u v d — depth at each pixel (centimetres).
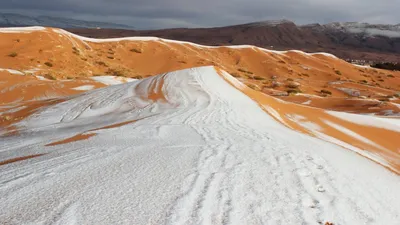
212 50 13312
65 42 9694
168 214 463
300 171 775
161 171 684
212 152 917
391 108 5731
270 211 511
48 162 762
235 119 2086
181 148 970
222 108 2567
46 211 449
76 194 521
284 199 572
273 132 1595
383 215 570
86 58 9256
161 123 1786
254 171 734
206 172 695
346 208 571
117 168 699
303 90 8944
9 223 409
